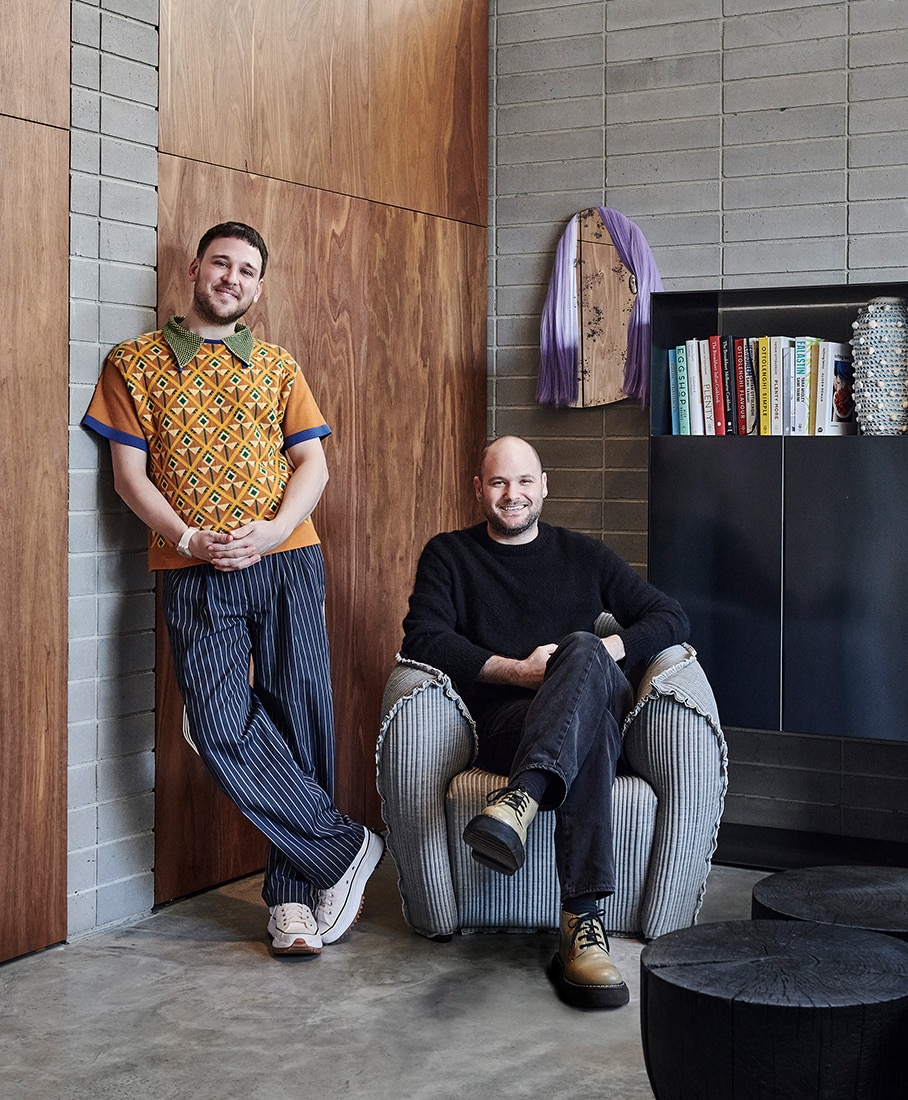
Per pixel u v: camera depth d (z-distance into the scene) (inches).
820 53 149.7
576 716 102.4
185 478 112.3
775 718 136.2
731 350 140.8
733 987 70.9
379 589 152.4
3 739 108.3
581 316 162.2
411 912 115.8
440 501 162.2
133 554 120.9
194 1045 93.2
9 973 107.3
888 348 133.7
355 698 149.3
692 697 110.5
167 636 124.6
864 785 149.9
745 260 154.7
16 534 108.9
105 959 111.0
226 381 113.9
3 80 106.2
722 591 138.1
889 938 78.7
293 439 118.5
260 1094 85.4
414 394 157.0
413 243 155.9
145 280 121.0
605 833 103.1
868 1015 68.7
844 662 133.1
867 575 131.9
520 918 114.1
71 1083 87.0
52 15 110.7
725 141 155.2
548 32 164.7
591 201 163.3
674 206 158.2
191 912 124.1
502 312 169.5
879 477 130.9
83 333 114.5
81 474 114.9
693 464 139.1
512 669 112.7
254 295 115.3
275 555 115.6
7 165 106.7
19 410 108.7
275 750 113.5
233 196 130.6
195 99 126.0
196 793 128.9
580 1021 98.0
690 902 113.2
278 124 135.9
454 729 113.5
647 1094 85.7
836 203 149.7
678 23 157.1
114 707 119.3
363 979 106.4
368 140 148.4
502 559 122.9
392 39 151.8
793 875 92.4
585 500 164.4
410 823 112.9
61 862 114.3
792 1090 69.2
